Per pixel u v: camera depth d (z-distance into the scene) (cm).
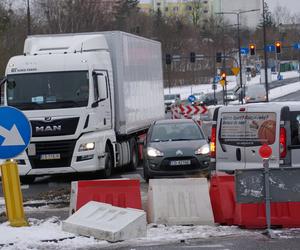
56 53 2222
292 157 1627
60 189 2019
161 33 14750
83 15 9650
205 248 1114
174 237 1204
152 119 2956
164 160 2131
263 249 1098
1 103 2220
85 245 1152
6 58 6725
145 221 1214
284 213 1278
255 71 14712
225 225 1327
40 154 2127
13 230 1245
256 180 1256
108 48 2414
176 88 13588
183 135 2258
